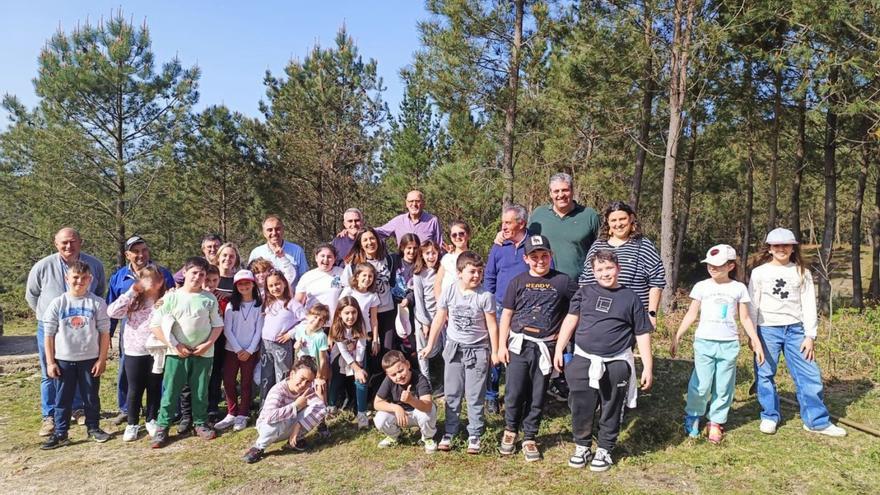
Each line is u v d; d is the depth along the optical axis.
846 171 18.98
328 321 5.16
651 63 12.70
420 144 19.12
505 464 4.16
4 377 7.33
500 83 13.83
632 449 4.34
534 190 16.84
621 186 17.59
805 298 4.54
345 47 19.58
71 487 4.02
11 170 18.20
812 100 13.43
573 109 14.37
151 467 4.32
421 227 6.38
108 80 15.73
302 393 4.55
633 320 4.04
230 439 4.84
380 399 4.46
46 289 5.11
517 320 4.27
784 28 12.40
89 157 16.83
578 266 4.83
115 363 7.64
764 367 4.55
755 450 4.21
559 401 5.23
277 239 5.89
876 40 10.37
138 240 5.36
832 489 3.65
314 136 19.47
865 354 6.16
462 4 12.79
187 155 19.28
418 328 5.46
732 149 16.88
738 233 30.20
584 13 12.68
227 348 5.11
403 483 3.92
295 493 3.83
